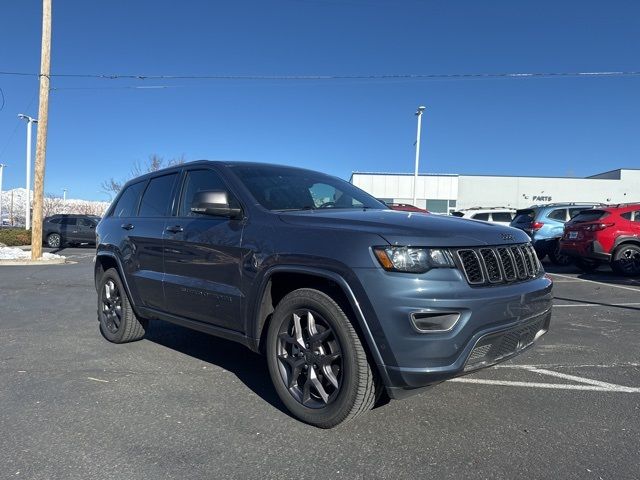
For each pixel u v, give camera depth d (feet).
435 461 9.81
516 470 9.46
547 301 12.15
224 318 13.10
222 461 9.86
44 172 53.36
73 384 14.23
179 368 15.67
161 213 16.24
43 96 52.24
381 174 135.44
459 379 14.47
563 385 13.99
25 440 10.75
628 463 9.71
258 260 11.98
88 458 9.98
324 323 11.05
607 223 36.06
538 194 136.77
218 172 14.55
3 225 189.06
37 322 22.58
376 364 10.10
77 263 53.06
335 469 9.55
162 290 15.31
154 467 9.64
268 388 13.91
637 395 13.26
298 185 14.74
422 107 98.94
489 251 10.88
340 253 10.44
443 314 9.84
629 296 28.63
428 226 10.80
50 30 52.16
